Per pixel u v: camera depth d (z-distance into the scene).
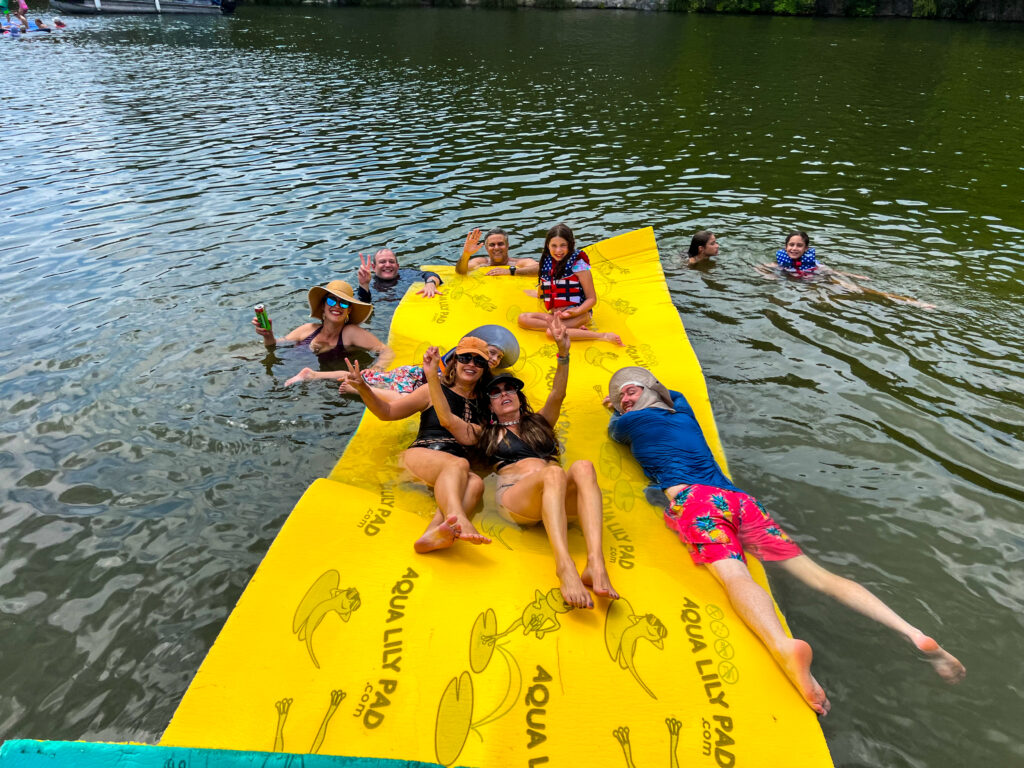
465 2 39.12
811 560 3.68
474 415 4.35
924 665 3.12
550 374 5.52
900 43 26.23
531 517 3.77
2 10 33.22
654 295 6.69
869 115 15.55
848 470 4.44
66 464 4.46
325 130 13.73
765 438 4.75
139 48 23.91
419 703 2.78
